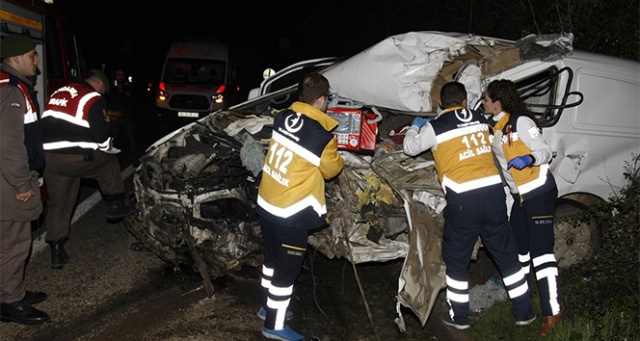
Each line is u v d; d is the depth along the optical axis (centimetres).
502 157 426
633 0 753
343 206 458
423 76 464
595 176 502
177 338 420
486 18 991
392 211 449
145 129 1458
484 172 402
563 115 490
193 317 452
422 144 415
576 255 514
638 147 511
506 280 420
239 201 477
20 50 417
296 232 397
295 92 599
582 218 461
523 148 411
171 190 470
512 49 471
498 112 428
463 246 410
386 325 472
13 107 390
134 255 566
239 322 448
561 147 488
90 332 423
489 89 427
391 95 470
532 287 506
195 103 1340
